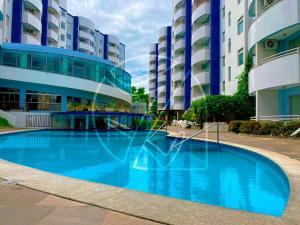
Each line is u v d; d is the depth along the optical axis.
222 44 36.81
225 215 3.76
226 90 33.69
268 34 19.14
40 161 11.71
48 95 33.69
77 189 4.97
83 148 16.02
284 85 17.92
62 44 67.25
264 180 7.95
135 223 3.50
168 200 4.41
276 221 3.55
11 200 4.38
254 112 26.69
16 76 31.47
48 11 55.38
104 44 86.94
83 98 36.91
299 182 5.59
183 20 51.72
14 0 43.81
